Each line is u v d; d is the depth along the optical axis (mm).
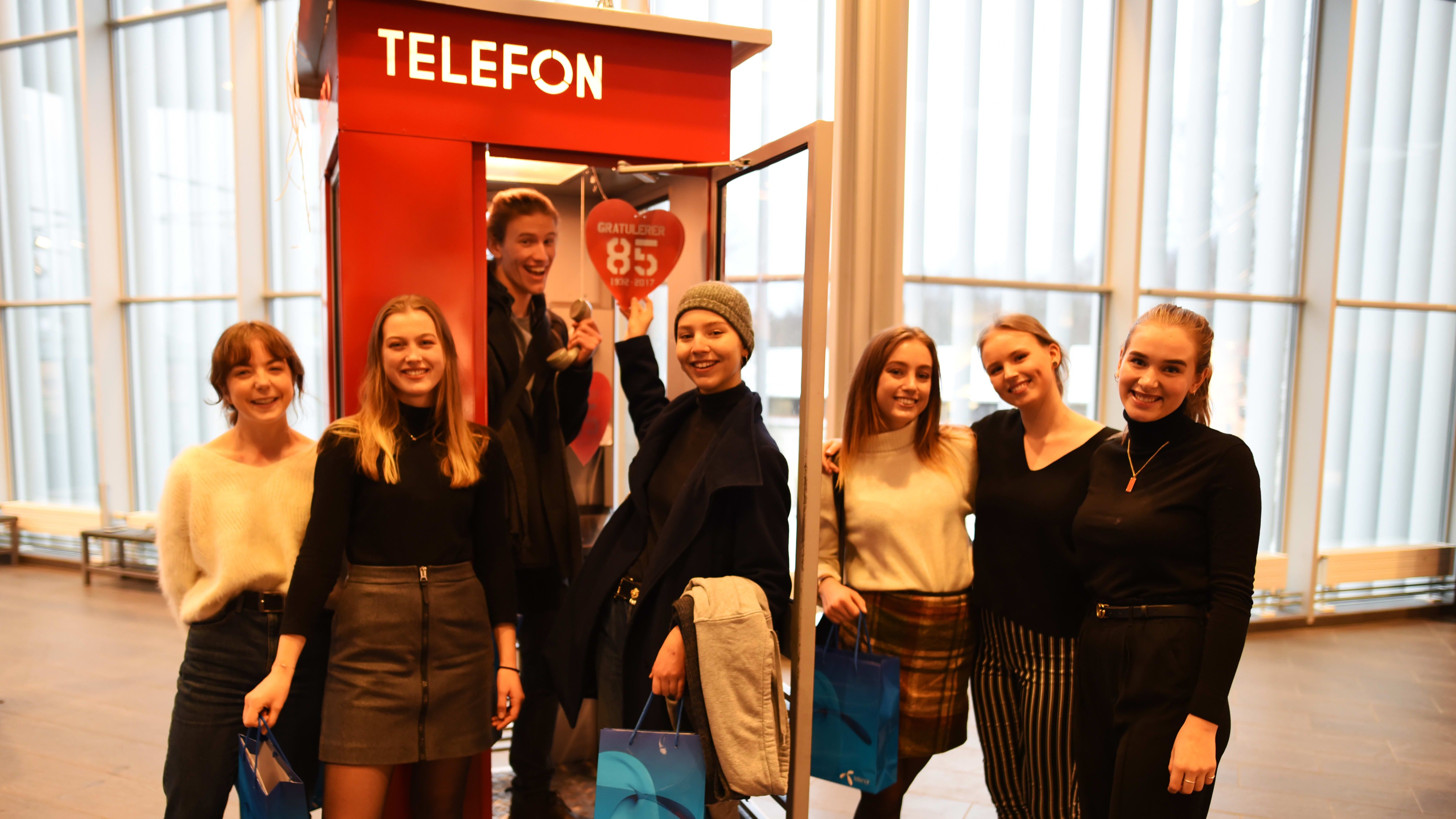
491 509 1939
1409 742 3801
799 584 2037
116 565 6430
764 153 2197
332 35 2105
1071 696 1991
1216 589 1698
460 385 1892
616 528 2229
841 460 2225
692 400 2146
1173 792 1678
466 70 2039
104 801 3025
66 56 6707
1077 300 5461
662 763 1790
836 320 4719
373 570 1793
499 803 2814
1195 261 5660
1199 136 5574
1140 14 5203
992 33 5105
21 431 7102
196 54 6348
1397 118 5945
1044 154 5289
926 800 3176
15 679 4273
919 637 2125
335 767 1758
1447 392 6281
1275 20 5605
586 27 2135
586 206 2453
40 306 6961
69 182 6809
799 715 2021
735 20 4742
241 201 6066
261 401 1873
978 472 2229
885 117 4672
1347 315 6035
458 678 1820
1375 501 6211
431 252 2037
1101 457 1948
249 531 1869
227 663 1877
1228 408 5832
